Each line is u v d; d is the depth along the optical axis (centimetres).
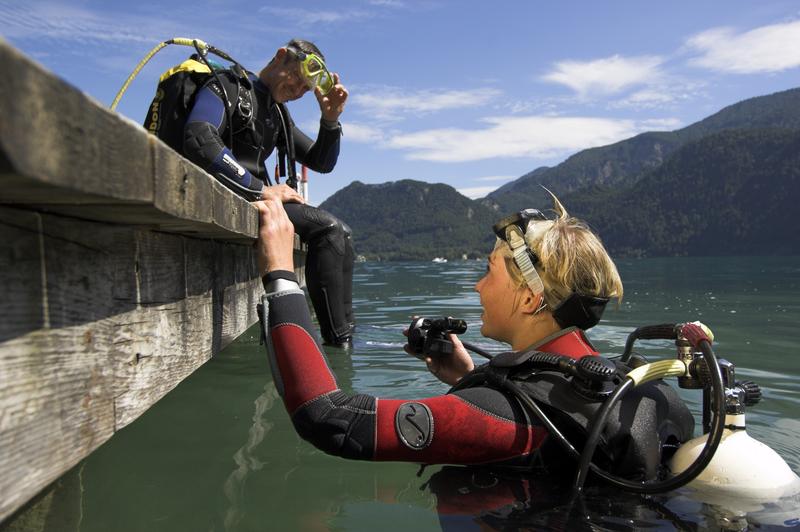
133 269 186
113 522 165
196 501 180
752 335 531
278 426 253
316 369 159
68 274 142
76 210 131
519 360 164
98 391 158
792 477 159
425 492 171
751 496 153
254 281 449
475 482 163
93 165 93
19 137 72
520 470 160
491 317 188
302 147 441
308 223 396
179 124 326
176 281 234
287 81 371
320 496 184
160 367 212
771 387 340
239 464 212
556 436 154
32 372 124
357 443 150
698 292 1025
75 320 145
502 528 146
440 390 321
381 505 176
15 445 117
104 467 207
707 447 148
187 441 234
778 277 1514
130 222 165
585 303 168
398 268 2667
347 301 441
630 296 950
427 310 746
